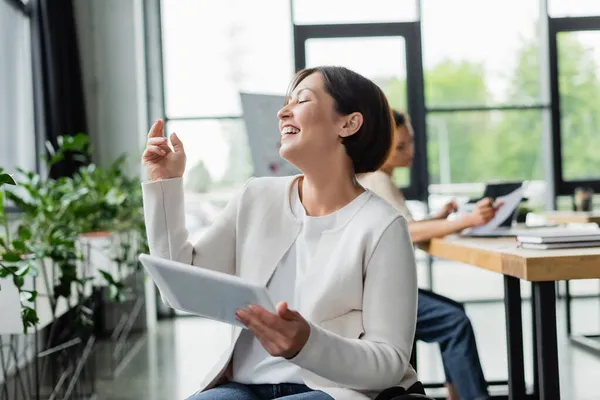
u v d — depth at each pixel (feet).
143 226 16.72
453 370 9.00
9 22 17.03
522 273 5.94
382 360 4.05
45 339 15.31
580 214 15.28
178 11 22.13
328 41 21.89
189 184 21.99
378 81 21.98
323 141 4.52
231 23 22.13
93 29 20.98
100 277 12.91
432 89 22.15
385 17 21.95
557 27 22.20
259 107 12.55
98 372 14.43
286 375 4.45
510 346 7.08
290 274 4.61
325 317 4.36
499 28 22.26
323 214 4.64
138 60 21.20
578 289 22.15
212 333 18.81
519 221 11.53
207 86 22.09
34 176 12.05
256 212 4.77
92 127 20.94
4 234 12.62
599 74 22.27
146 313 19.79
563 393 11.85
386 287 4.28
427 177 22.03
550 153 22.26
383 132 4.65
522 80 22.34
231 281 3.69
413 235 9.45
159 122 4.84
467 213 9.89
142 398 12.36
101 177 16.05
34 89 18.17
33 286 8.84
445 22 22.06
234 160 22.08
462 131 22.21
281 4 22.06
